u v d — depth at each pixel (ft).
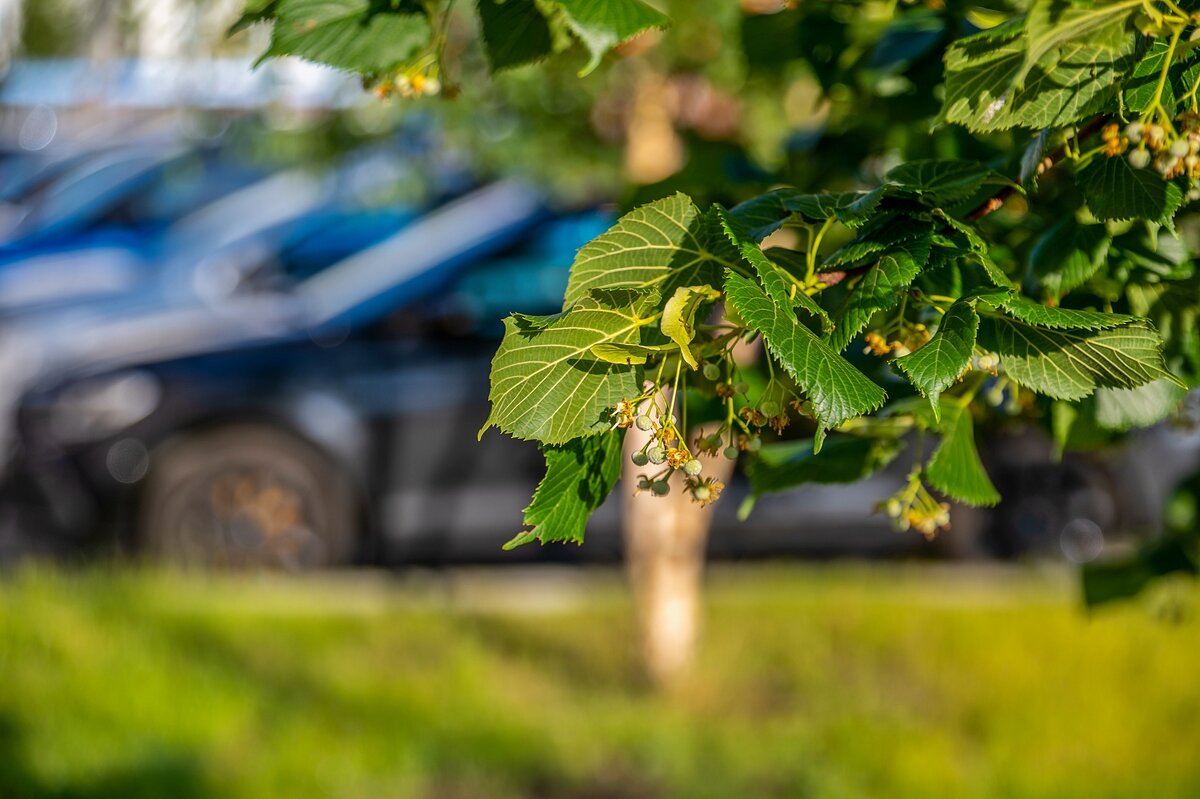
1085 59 4.28
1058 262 5.11
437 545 22.44
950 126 6.40
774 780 16.22
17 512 21.47
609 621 21.44
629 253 4.19
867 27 7.32
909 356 3.94
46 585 20.48
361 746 16.51
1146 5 4.03
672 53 15.67
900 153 7.19
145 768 15.47
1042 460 23.45
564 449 4.40
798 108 15.38
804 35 7.40
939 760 16.51
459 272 22.45
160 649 18.75
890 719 17.93
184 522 21.85
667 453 4.21
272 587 21.71
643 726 17.63
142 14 13.21
